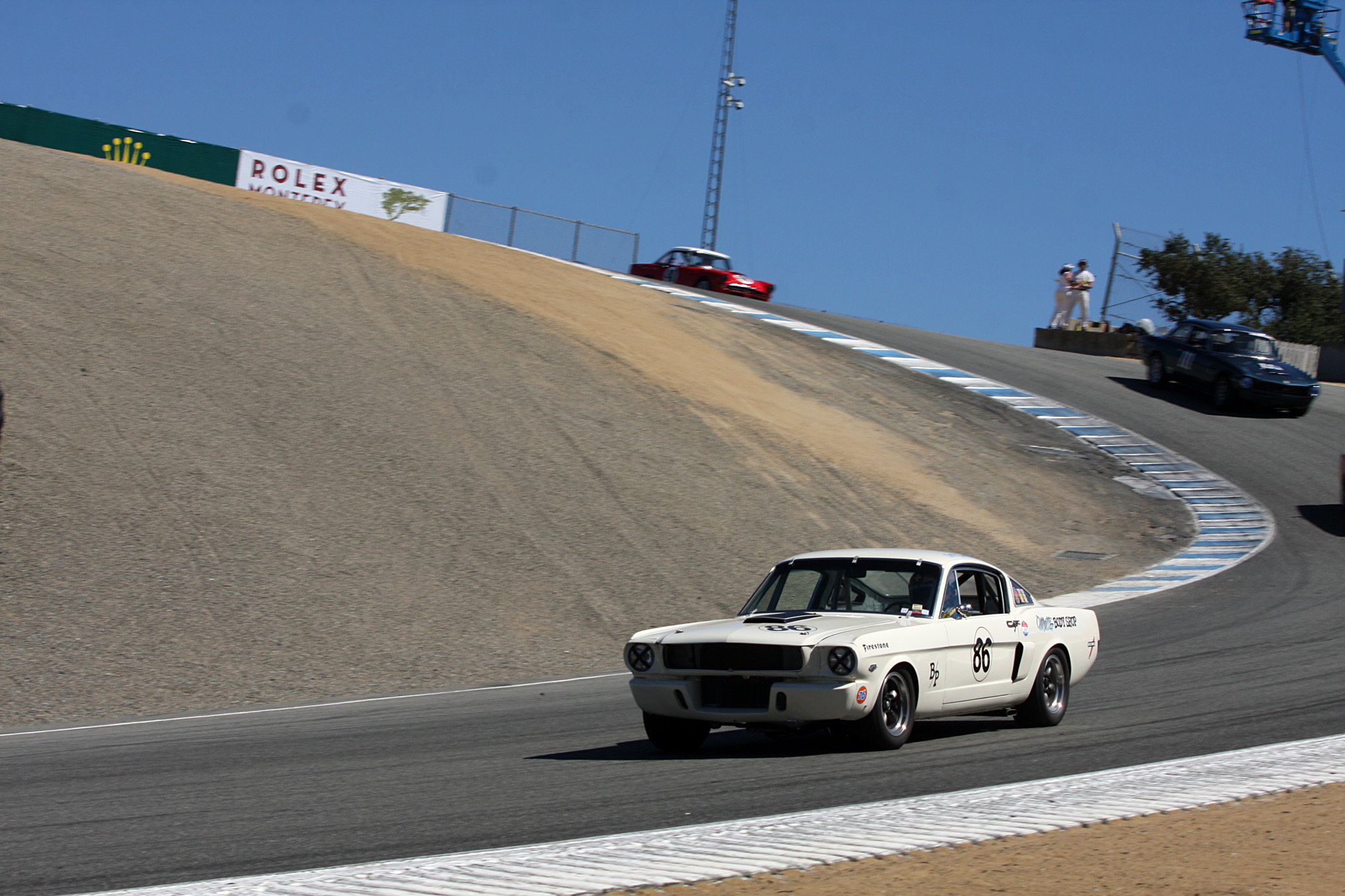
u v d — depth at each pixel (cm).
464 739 1725
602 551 3528
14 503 2934
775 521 4072
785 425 5144
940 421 5806
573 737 1730
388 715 2027
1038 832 1041
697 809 1189
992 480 5100
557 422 4400
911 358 7000
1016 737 1648
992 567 1800
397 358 4575
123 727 1975
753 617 1631
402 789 1324
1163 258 12606
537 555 3409
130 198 5600
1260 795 1194
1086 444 5803
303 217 6462
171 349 4034
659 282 8312
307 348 4403
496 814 1183
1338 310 12575
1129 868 926
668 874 913
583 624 3066
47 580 2686
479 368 4728
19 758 1623
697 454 4478
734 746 1617
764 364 6091
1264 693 1997
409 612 2925
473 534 3434
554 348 5250
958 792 1222
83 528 2922
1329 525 4697
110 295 4325
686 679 1520
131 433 3422
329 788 1339
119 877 948
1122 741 1589
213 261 5053
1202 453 5778
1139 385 7081
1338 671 2223
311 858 1009
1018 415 6125
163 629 2608
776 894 861
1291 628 2859
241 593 2833
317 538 3191
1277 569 3947
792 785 1304
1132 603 3491
